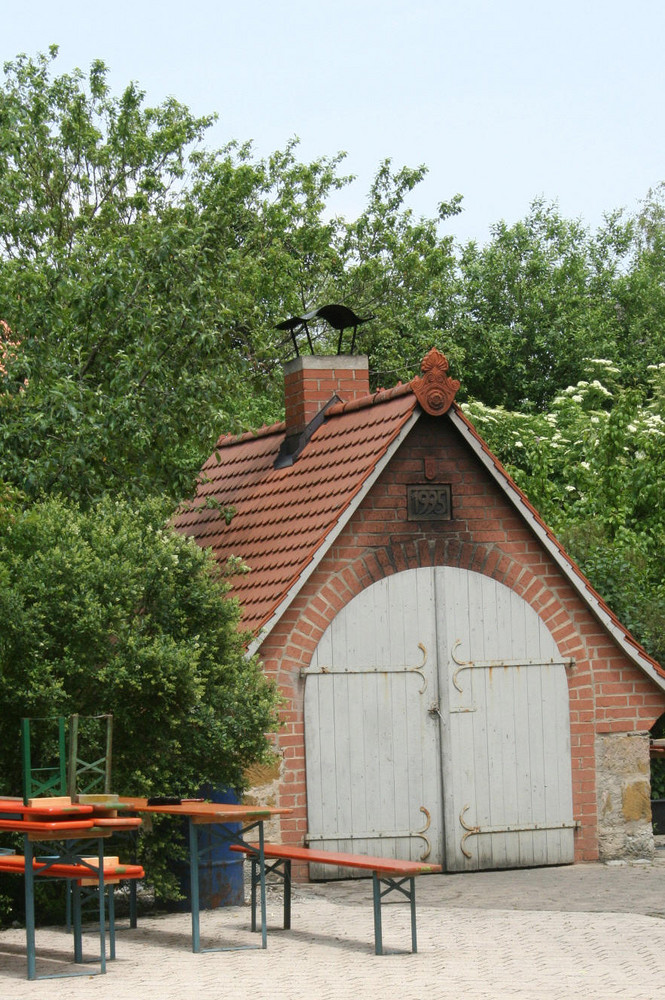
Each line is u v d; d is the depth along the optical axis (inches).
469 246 2228.1
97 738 574.6
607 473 1165.1
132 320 872.3
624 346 2165.4
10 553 591.2
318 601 716.0
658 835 831.1
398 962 478.9
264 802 695.1
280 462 829.8
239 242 1646.2
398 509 734.5
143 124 1656.0
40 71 1669.5
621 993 418.6
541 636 751.7
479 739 736.3
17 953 507.5
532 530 752.3
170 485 866.8
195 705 587.2
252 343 1322.6
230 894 619.5
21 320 869.8
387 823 717.3
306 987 434.0
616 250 2406.5
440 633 735.7
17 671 563.5
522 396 2074.3
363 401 782.5
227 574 691.4
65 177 1606.8
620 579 935.0
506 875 716.7
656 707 767.7
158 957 494.3
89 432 821.9
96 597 574.9
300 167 1747.0
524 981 439.8
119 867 488.4
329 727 711.7
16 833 566.9
